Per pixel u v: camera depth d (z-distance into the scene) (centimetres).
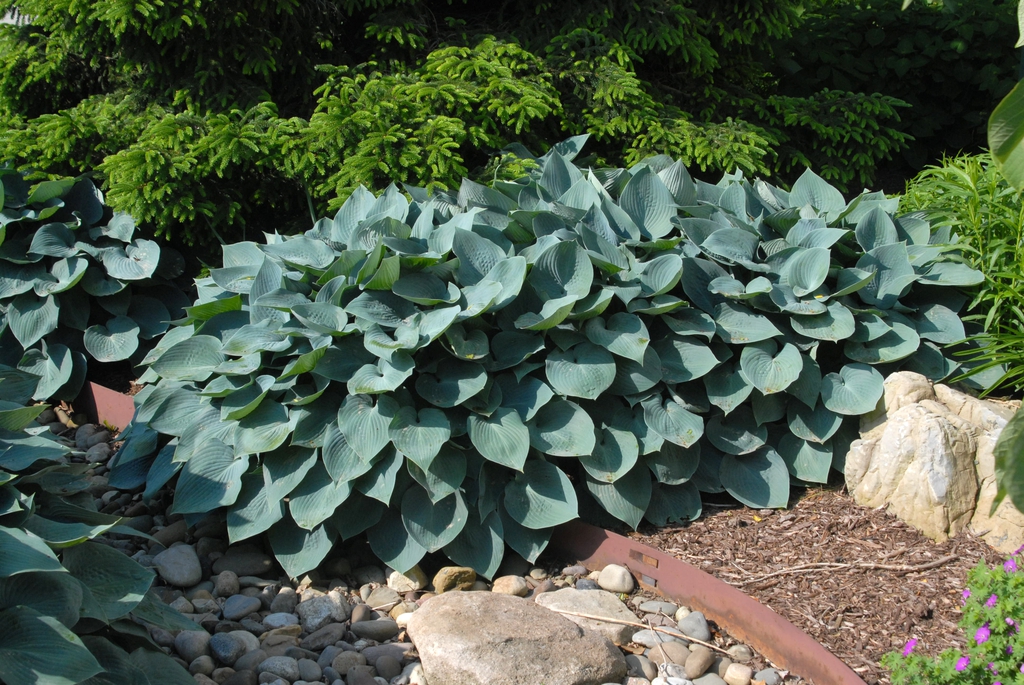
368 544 344
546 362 334
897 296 375
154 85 524
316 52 542
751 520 339
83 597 211
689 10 543
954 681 230
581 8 546
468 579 315
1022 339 362
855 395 352
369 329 321
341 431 313
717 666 274
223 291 389
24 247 480
